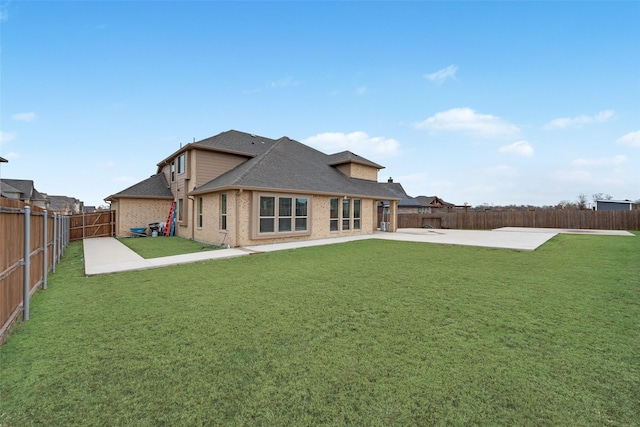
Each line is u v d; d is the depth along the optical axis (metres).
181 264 8.05
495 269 7.19
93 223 16.70
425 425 2.02
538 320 3.89
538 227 23.73
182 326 3.73
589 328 3.62
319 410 2.17
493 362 2.82
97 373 2.66
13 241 3.81
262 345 3.20
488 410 2.16
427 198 51.22
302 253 9.94
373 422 2.05
